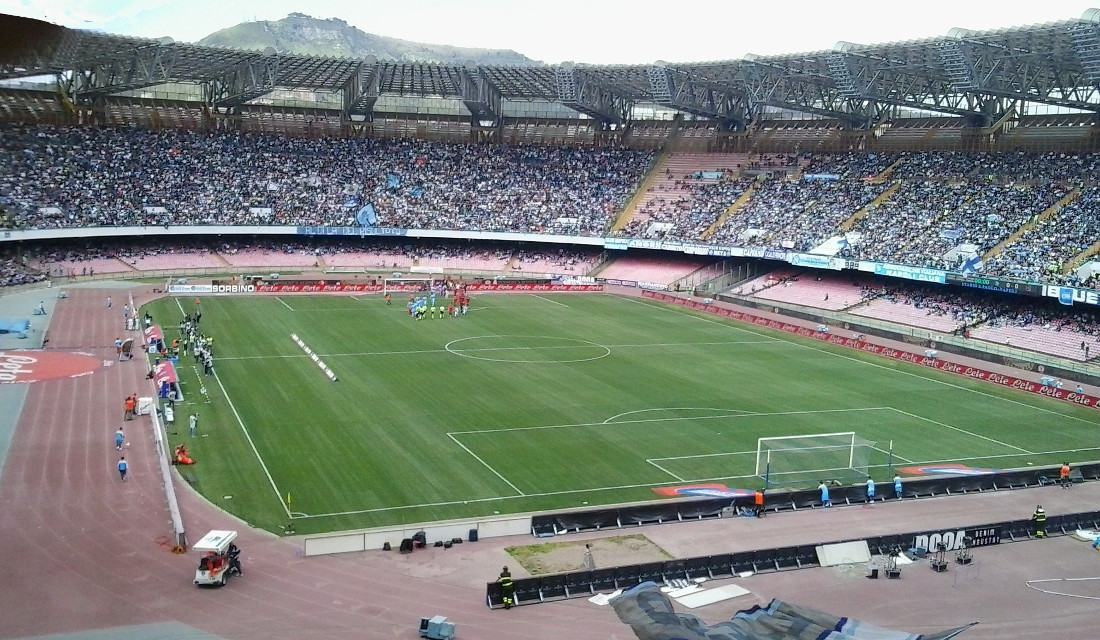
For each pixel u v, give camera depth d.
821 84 127.94
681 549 42.72
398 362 81.38
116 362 77.12
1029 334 93.62
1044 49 97.00
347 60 139.75
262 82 144.25
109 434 56.81
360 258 147.00
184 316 101.50
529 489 49.97
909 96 126.50
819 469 54.69
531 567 40.16
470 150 163.38
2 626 32.94
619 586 38.44
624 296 131.75
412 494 48.56
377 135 165.12
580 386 74.38
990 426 66.25
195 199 139.38
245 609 35.16
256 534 42.62
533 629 34.50
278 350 84.75
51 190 129.12
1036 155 120.19
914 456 58.41
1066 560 42.62
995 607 37.50
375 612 35.44
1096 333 89.94
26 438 55.41
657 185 151.75
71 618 33.81
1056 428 66.38
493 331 99.12
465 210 149.12
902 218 119.12
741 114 150.50
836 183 133.88
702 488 50.94
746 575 40.03
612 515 45.12
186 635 32.88
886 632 28.66
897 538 42.81
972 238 108.81
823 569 41.16
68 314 99.44
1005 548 44.00
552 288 136.12
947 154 128.75
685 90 143.75
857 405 71.12
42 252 127.25
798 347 95.56
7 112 137.62
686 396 72.00
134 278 129.38
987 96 122.00
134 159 142.00
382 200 149.12
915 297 109.44
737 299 122.94
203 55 131.25
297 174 150.75
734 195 141.62
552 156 162.25
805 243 122.62
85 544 40.56
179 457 51.75
